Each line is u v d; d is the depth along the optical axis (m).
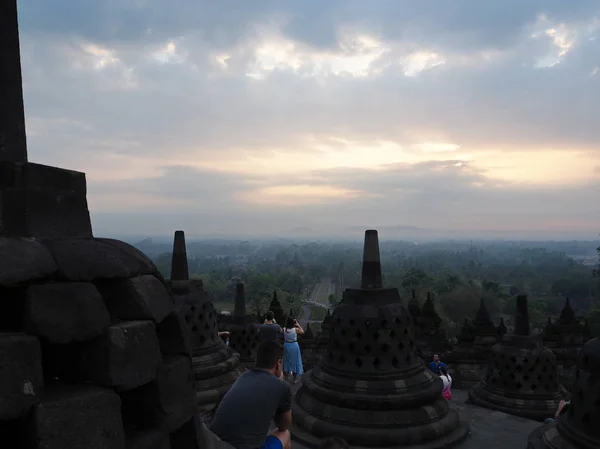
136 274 2.98
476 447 8.66
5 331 2.38
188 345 3.29
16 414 2.16
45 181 2.81
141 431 2.87
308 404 9.27
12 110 2.98
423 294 74.88
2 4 2.96
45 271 2.46
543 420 10.79
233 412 4.33
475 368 15.05
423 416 8.63
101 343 2.61
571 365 14.84
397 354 9.00
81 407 2.37
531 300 79.06
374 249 9.59
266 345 4.93
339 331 9.31
